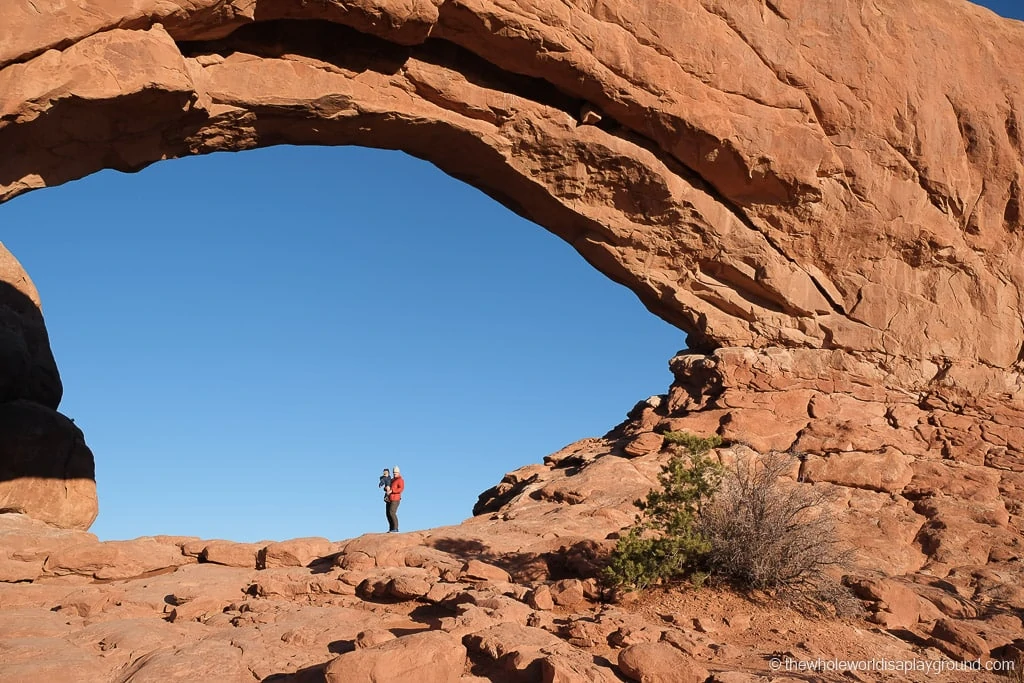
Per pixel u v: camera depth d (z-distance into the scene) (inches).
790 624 418.3
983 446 724.7
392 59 629.0
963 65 776.3
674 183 716.7
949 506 652.7
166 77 519.8
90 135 531.5
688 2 682.8
